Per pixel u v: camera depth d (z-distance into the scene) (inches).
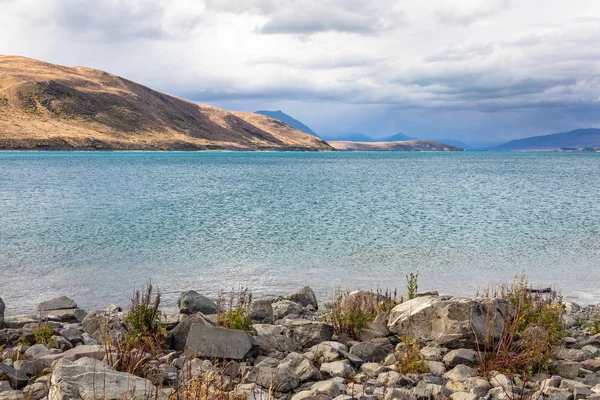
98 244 1059.3
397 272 832.3
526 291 504.4
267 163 6323.8
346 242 1104.8
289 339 412.8
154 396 251.6
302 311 577.6
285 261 909.8
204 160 6865.2
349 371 341.7
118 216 1501.0
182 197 2100.1
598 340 442.3
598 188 2664.9
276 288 728.3
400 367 344.5
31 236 1146.0
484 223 1400.1
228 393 257.6
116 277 780.6
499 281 771.4
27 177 3179.1
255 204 1854.1
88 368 271.4
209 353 354.3
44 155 7347.4
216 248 1029.8
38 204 1790.1
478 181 3250.5
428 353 372.8
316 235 1195.3
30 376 325.4
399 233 1229.1
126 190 2400.3
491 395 291.9
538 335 371.9
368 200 2016.5
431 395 290.2
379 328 455.8
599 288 738.8
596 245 1077.1
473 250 1018.7
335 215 1556.3
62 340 391.5
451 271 841.5
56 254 952.3
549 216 1556.3
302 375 332.2
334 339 433.7
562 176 3838.6
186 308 555.5
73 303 557.0
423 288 729.6
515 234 1218.6
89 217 1473.9
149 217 1486.2
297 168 5088.6
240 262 902.4
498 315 416.2
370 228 1304.1
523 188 2674.7
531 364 347.9
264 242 1100.5
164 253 971.9
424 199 2069.4
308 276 801.6
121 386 256.7
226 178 3427.7
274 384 307.3
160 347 377.1
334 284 755.4
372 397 277.6
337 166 5684.1
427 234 1214.9
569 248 1044.5
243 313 432.5
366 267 869.2
